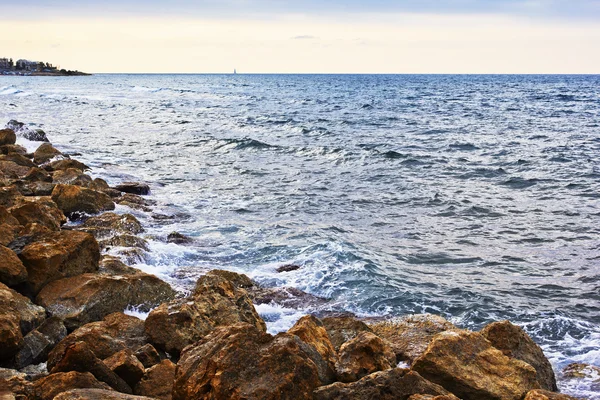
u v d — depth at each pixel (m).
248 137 40.84
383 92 120.19
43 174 20.73
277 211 20.94
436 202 22.98
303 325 8.67
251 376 6.96
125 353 8.20
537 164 32.41
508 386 8.18
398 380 7.39
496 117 62.34
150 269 13.84
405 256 16.39
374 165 31.28
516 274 15.12
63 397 6.60
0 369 7.72
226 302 10.27
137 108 65.44
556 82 188.75
